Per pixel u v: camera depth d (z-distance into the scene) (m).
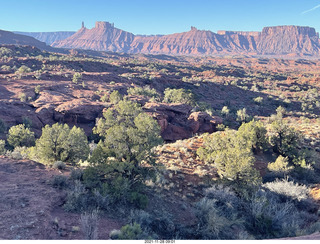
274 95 131.50
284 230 14.31
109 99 66.50
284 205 17.69
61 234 8.97
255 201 16.17
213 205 14.84
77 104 57.12
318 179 25.69
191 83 126.50
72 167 17.06
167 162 22.80
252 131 29.70
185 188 18.11
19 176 13.45
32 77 85.31
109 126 21.66
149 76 124.44
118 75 117.50
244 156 18.83
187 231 12.45
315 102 119.50
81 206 11.60
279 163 25.20
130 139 16.30
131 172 14.98
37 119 51.03
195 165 22.86
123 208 12.73
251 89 144.12
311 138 37.78
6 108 50.69
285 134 30.86
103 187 12.88
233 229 13.94
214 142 24.73
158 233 11.72
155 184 17.14
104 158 15.19
